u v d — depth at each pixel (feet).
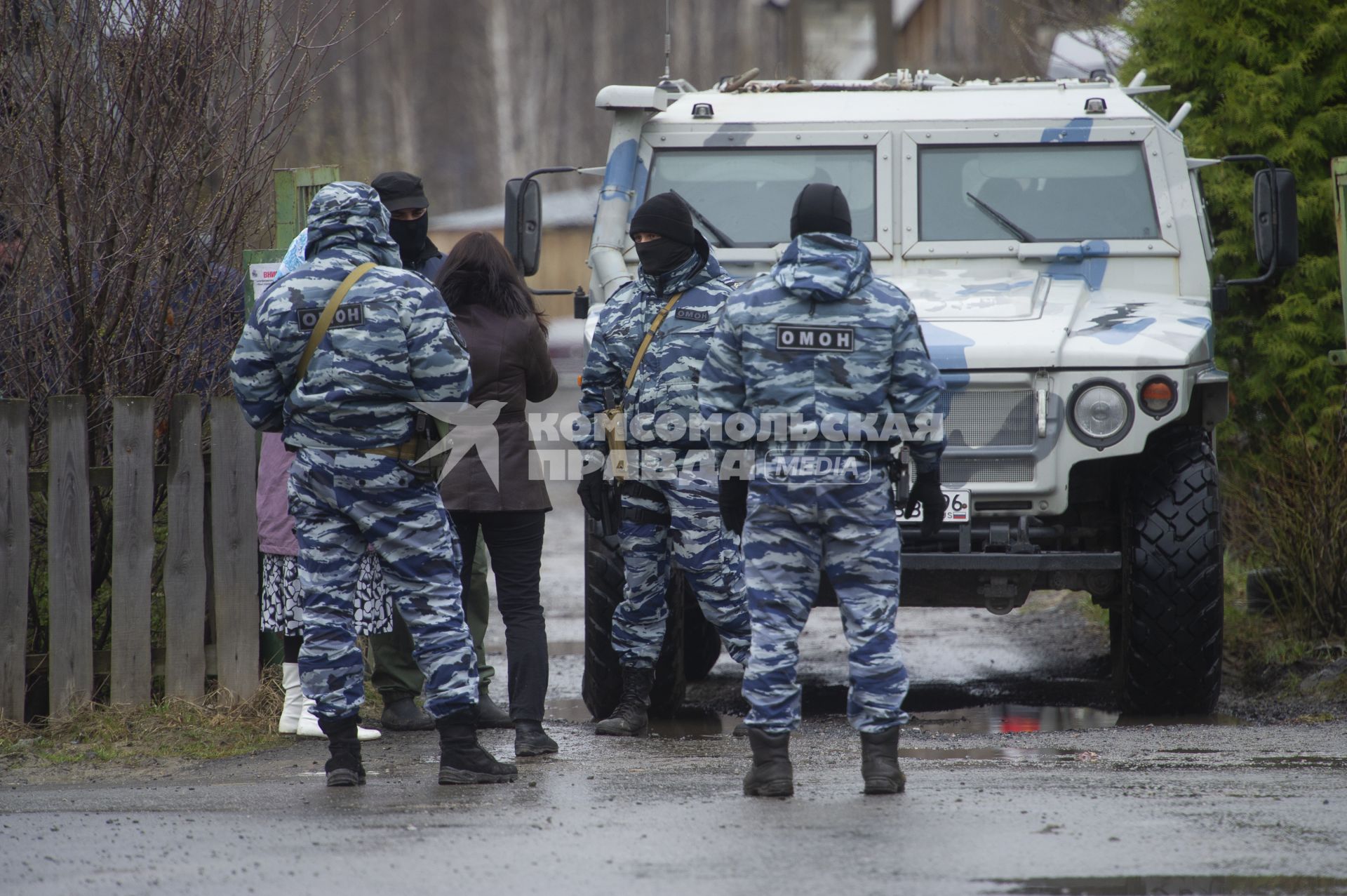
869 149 90.84
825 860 46.60
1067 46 163.43
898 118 91.20
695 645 96.12
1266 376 113.29
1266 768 61.36
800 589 57.52
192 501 74.43
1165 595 76.43
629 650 75.25
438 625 60.13
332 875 45.96
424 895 43.65
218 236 77.36
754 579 57.41
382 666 75.15
